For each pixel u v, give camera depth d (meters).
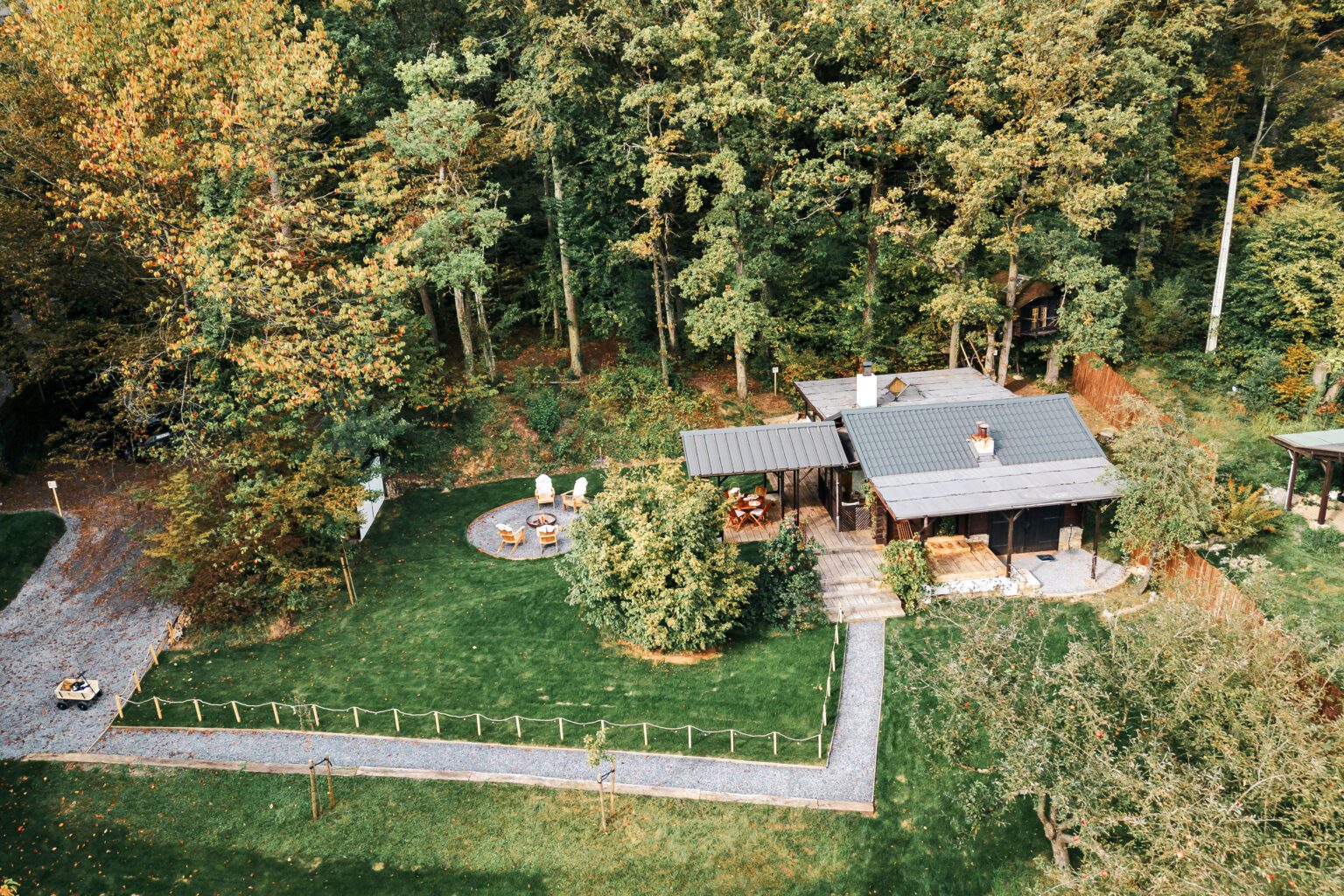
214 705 26.08
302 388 30.80
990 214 38.06
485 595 31.02
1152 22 44.00
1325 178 44.41
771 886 20.23
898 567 28.62
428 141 36.19
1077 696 17.52
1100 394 40.47
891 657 26.77
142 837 21.70
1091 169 36.78
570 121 40.84
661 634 26.61
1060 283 39.25
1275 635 18.64
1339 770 15.42
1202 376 41.03
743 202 39.28
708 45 37.28
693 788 22.81
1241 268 42.22
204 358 33.03
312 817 22.25
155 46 29.17
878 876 20.33
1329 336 39.34
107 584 31.09
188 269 30.38
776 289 46.69
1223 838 14.51
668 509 27.56
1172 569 28.44
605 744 24.33
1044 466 30.44
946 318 38.44
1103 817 16.17
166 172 29.52
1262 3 45.00
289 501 29.48
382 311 35.00
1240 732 17.08
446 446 40.78
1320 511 30.75
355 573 32.75
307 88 32.31
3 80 33.16
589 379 44.84
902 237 39.38
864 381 33.50
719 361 47.69
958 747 20.30
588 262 42.75
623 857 21.08
